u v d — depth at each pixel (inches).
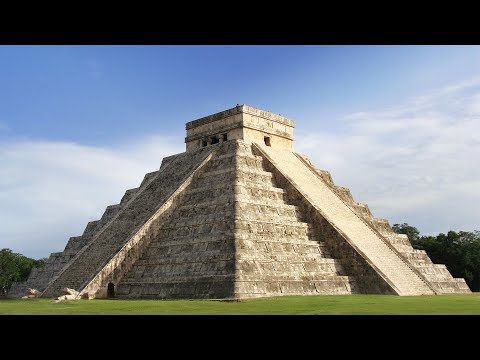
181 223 1545.3
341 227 1605.6
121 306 977.5
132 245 1534.2
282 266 1363.2
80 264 1692.9
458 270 2812.5
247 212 1432.1
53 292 1649.9
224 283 1251.2
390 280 1429.6
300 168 1903.3
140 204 1812.3
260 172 1676.9
